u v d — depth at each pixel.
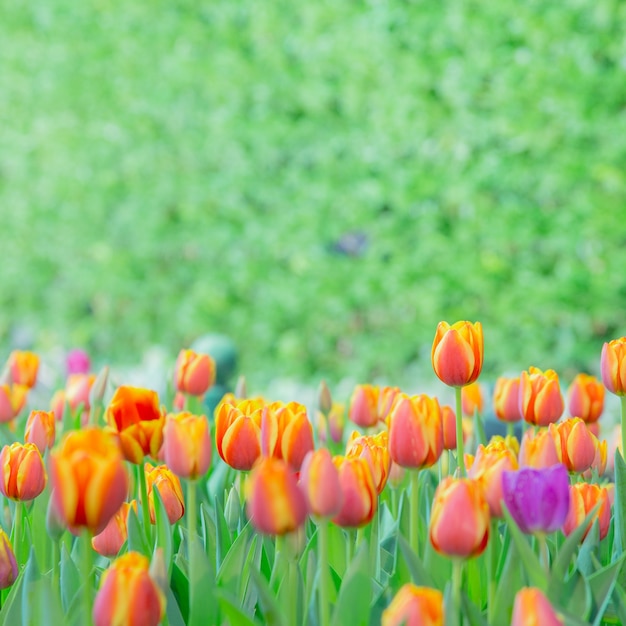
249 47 7.24
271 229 7.11
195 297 7.52
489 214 6.23
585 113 5.89
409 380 6.63
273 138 6.98
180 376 2.49
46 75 8.26
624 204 5.94
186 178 7.55
